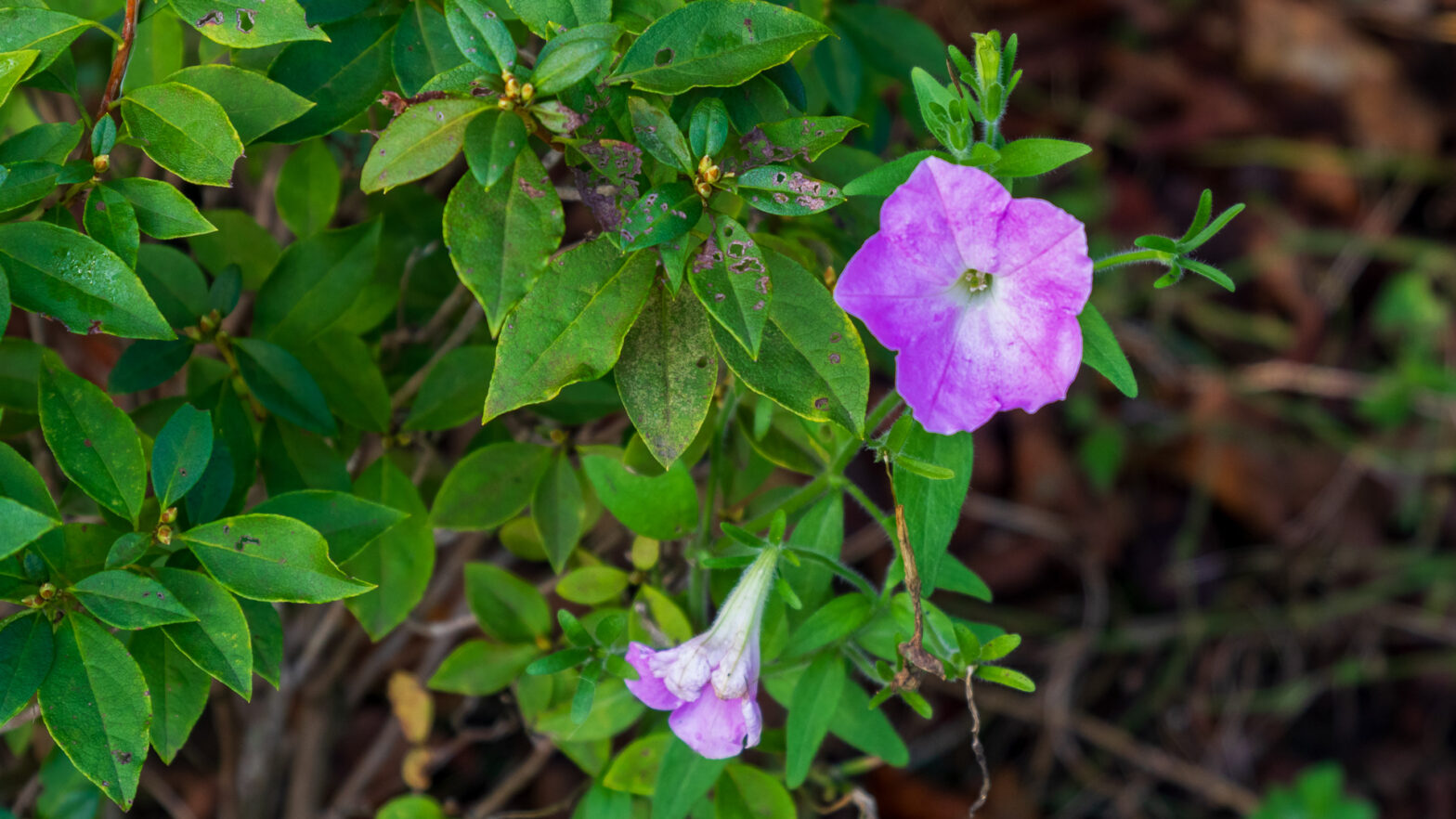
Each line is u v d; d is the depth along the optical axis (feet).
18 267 2.33
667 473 2.60
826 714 2.57
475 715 3.74
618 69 2.34
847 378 2.38
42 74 2.39
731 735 2.47
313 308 2.61
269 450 2.59
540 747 2.89
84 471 2.36
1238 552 4.72
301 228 2.75
